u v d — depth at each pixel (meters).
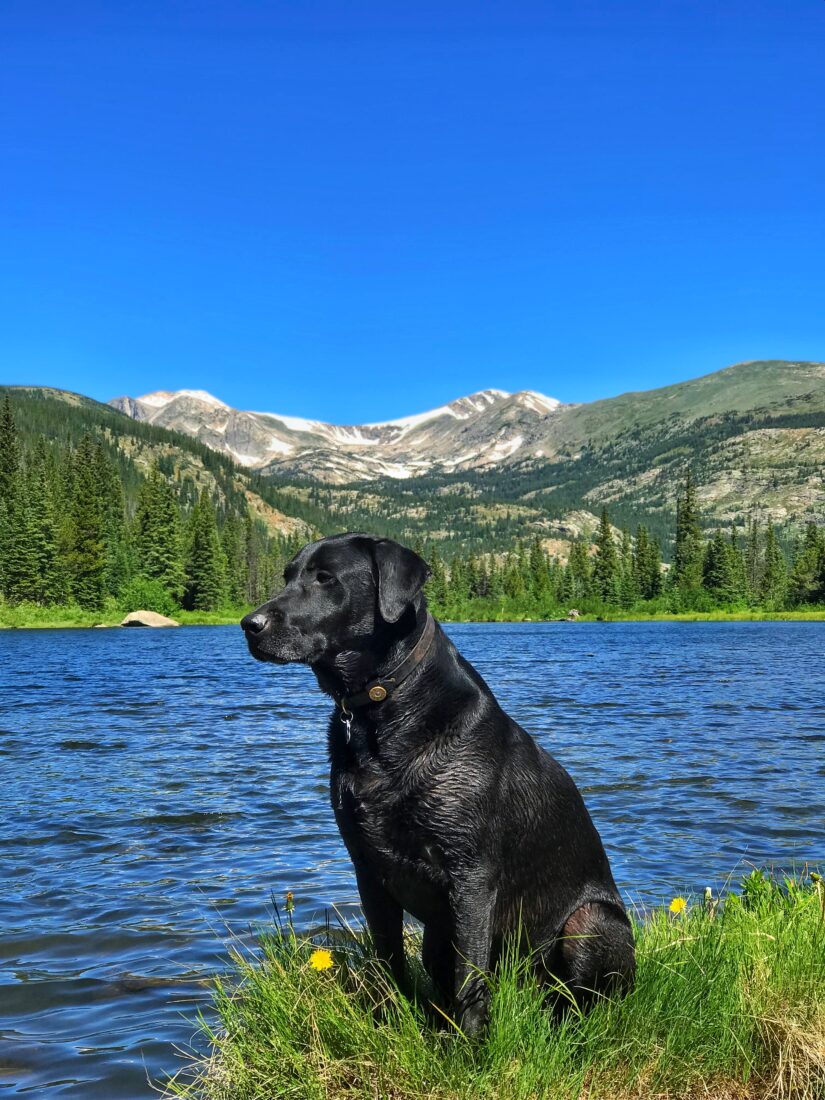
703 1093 1.41
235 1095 1.40
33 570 34.31
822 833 3.23
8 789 4.07
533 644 20.14
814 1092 1.39
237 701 8.12
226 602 43.69
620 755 4.97
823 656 14.93
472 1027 1.38
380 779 1.43
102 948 2.16
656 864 2.82
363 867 1.48
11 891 2.60
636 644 19.86
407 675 1.44
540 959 1.54
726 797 3.86
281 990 1.48
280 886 2.64
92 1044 1.68
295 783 4.21
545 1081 1.32
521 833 1.47
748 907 1.98
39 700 8.17
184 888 2.62
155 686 9.68
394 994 1.45
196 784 4.18
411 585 1.43
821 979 1.59
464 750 1.42
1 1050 1.66
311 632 1.45
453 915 1.41
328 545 1.49
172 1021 1.77
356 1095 1.34
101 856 2.97
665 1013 1.47
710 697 8.32
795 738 5.64
